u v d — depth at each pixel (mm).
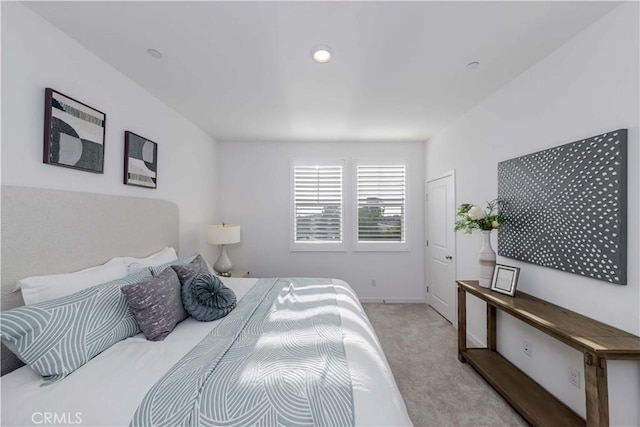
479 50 1751
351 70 1995
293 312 1769
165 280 1623
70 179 1612
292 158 4023
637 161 1297
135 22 1483
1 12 1270
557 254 1701
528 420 1614
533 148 1936
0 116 1269
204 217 3508
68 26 1512
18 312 1102
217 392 969
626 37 1338
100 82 1832
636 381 1315
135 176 2152
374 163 4023
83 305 1269
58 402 954
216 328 1540
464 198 2879
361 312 1857
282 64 1918
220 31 1562
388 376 1153
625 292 1353
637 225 1301
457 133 3020
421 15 1433
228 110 2777
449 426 1654
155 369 1120
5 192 1264
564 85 1682
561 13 1415
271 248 4035
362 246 4020
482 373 2066
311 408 921
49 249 1448
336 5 1363
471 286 2248
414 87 2266
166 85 2234
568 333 1338
